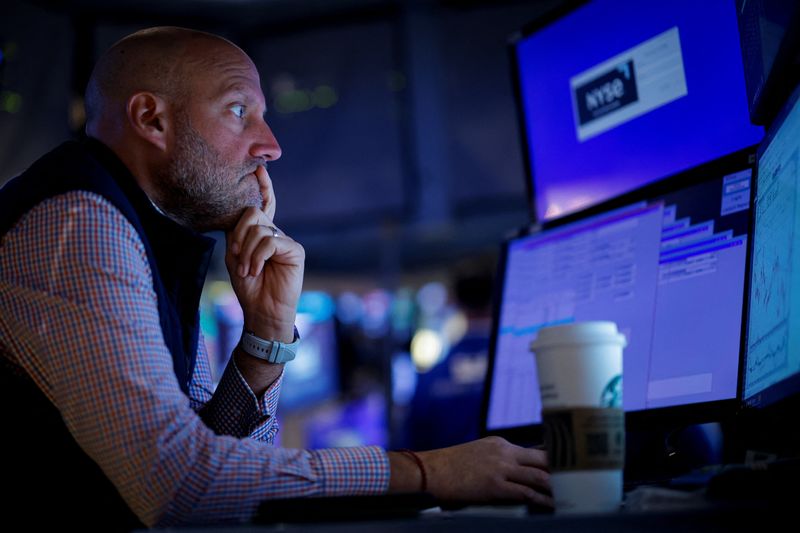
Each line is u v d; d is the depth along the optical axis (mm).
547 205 1824
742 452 1360
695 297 1421
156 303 1284
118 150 1495
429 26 5172
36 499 1204
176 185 1503
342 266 5676
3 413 1215
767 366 1129
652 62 1624
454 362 3582
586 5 1736
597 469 930
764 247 1212
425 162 5184
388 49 5219
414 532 771
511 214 5129
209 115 1502
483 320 3625
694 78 1557
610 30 1694
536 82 1847
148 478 1098
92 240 1203
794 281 997
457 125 5188
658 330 1458
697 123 1555
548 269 1682
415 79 5176
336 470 1158
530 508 1015
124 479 1114
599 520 775
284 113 5301
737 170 1415
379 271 5727
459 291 3660
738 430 1373
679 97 1582
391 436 5070
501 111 5133
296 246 1612
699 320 1404
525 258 1735
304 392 5359
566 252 1660
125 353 1144
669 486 1001
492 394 1697
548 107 1823
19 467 1209
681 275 1453
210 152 1501
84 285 1176
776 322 1088
